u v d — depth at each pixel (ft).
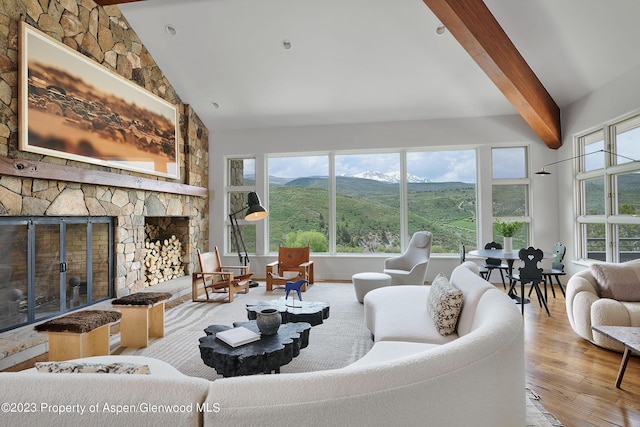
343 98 19.02
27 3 10.98
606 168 15.17
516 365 4.34
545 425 6.23
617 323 9.36
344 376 3.01
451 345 3.77
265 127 21.68
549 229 18.86
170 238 19.19
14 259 10.68
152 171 16.74
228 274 15.43
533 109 15.74
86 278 13.26
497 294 6.52
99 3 13.76
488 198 19.52
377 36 15.11
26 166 10.45
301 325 8.69
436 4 10.94
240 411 2.67
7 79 10.34
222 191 22.08
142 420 2.66
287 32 15.26
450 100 18.61
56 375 2.92
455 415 3.38
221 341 7.52
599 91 15.34
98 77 13.57
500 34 13.43
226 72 17.75
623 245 14.65
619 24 12.14
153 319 11.05
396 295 10.56
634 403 7.00
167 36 15.98
